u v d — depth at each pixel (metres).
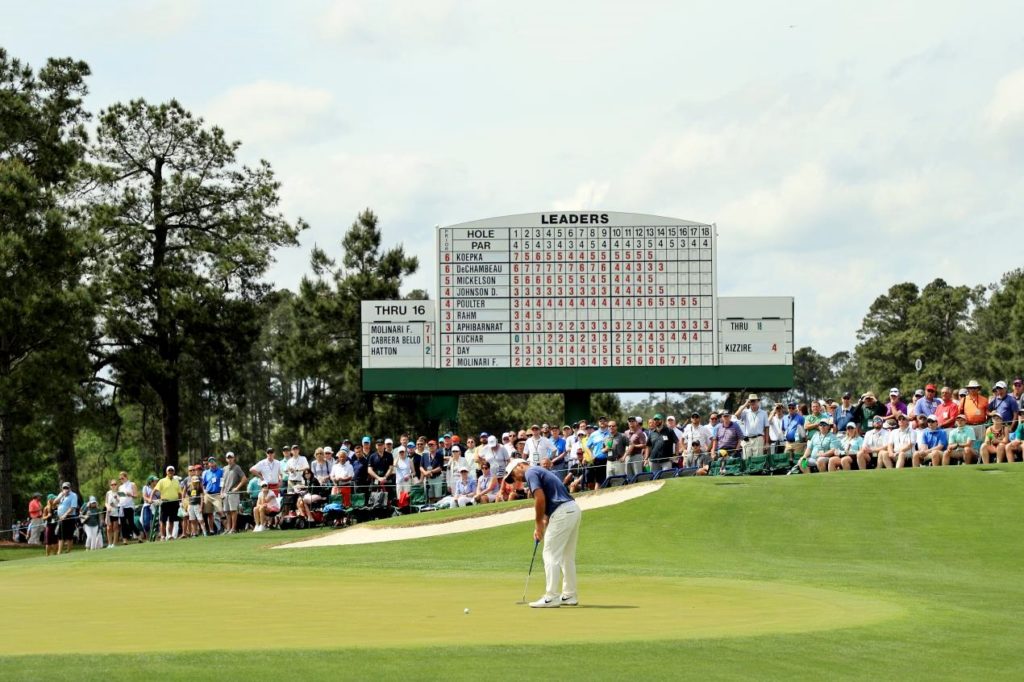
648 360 40.16
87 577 21.27
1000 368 82.94
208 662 9.91
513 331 40.34
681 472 31.16
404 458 33.03
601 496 28.92
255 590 17.66
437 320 40.41
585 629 12.19
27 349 45.44
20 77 51.00
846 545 22.84
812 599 15.39
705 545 23.34
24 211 44.09
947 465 28.36
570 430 35.34
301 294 59.38
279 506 32.81
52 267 44.75
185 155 56.81
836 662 10.38
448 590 17.19
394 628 12.43
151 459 94.25
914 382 92.62
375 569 21.11
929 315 98.12
